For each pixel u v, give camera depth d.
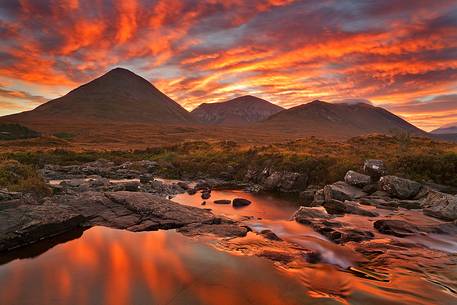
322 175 36.03
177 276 12.25
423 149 41.06
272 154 44.59
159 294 10.83
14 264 13.33
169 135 161.62
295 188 36.44
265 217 23.48
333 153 43.22
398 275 12.57
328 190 28.19
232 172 46.03
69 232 17.64
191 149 65.00
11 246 15.04
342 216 22.00
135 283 11.61
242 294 10.88
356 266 13.58
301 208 23.03
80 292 10.92
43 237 16.50
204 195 31.92
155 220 19.41
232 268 13.08
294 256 14.51
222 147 61.03
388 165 32.12
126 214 20.45
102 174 46.72
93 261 13.66
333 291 11.20
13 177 23.64
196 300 10.44
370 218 21.36
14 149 77.00
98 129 187.75
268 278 12.17
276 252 14.91
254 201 30.33
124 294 10.79
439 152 35.78
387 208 23.91
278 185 37.59
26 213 17.09
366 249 15.52
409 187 26.41
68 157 60.09
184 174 47.97
